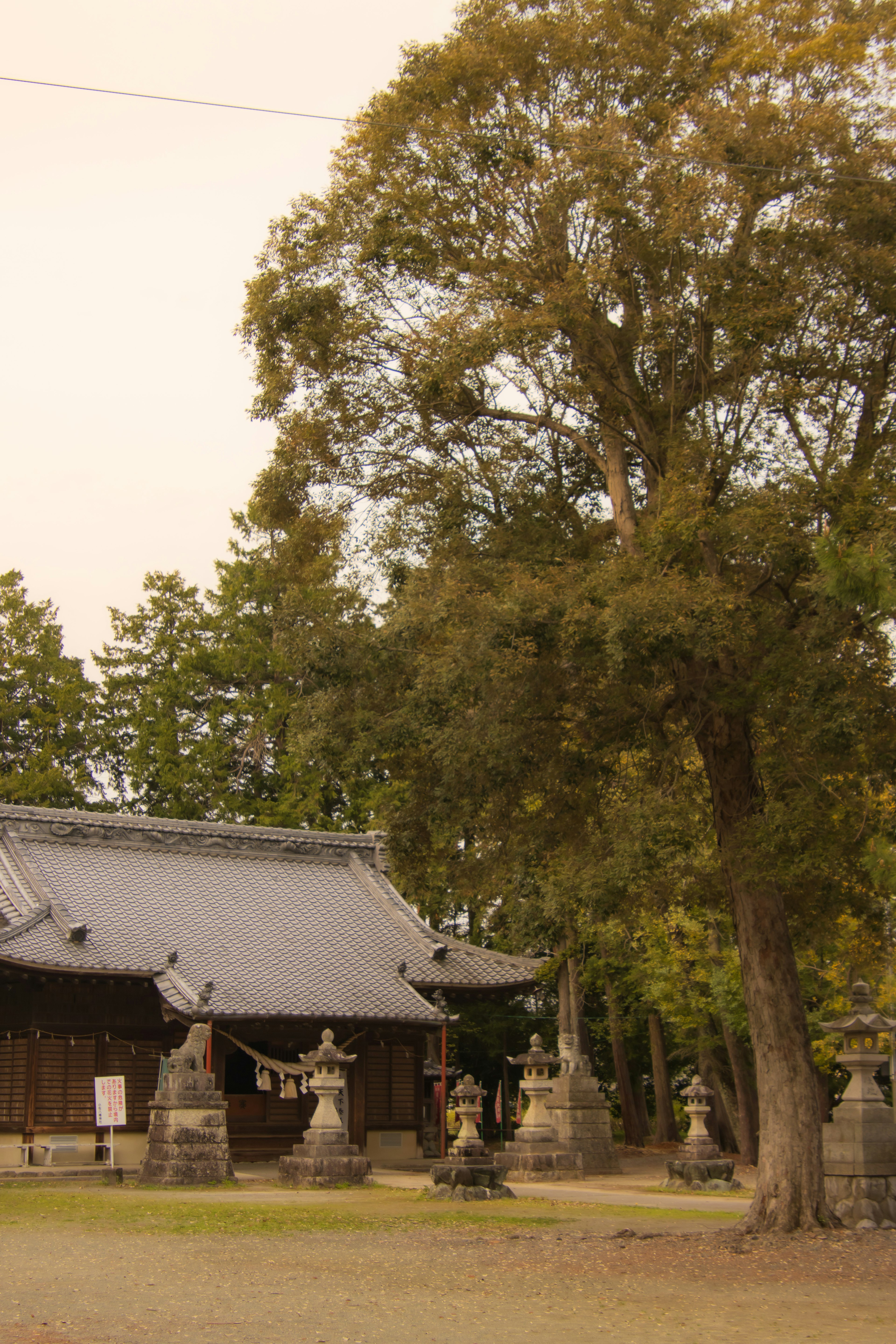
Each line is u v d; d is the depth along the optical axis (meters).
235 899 29.89
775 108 14.09
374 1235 14.77
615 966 35.66
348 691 15.99
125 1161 25.66
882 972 25.09
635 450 17.03
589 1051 38.03
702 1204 20.12
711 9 15.98
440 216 15.95
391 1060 29.69
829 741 12.72
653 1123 48.25
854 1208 15.67
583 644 13.64
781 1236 14.03
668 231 13.88
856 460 14.42
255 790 44.59
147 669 46.59
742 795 15.26
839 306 14.34
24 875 27.39
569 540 16.67
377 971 28.53
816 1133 14.82
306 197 16.45
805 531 13.73
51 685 44.81
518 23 15.62
